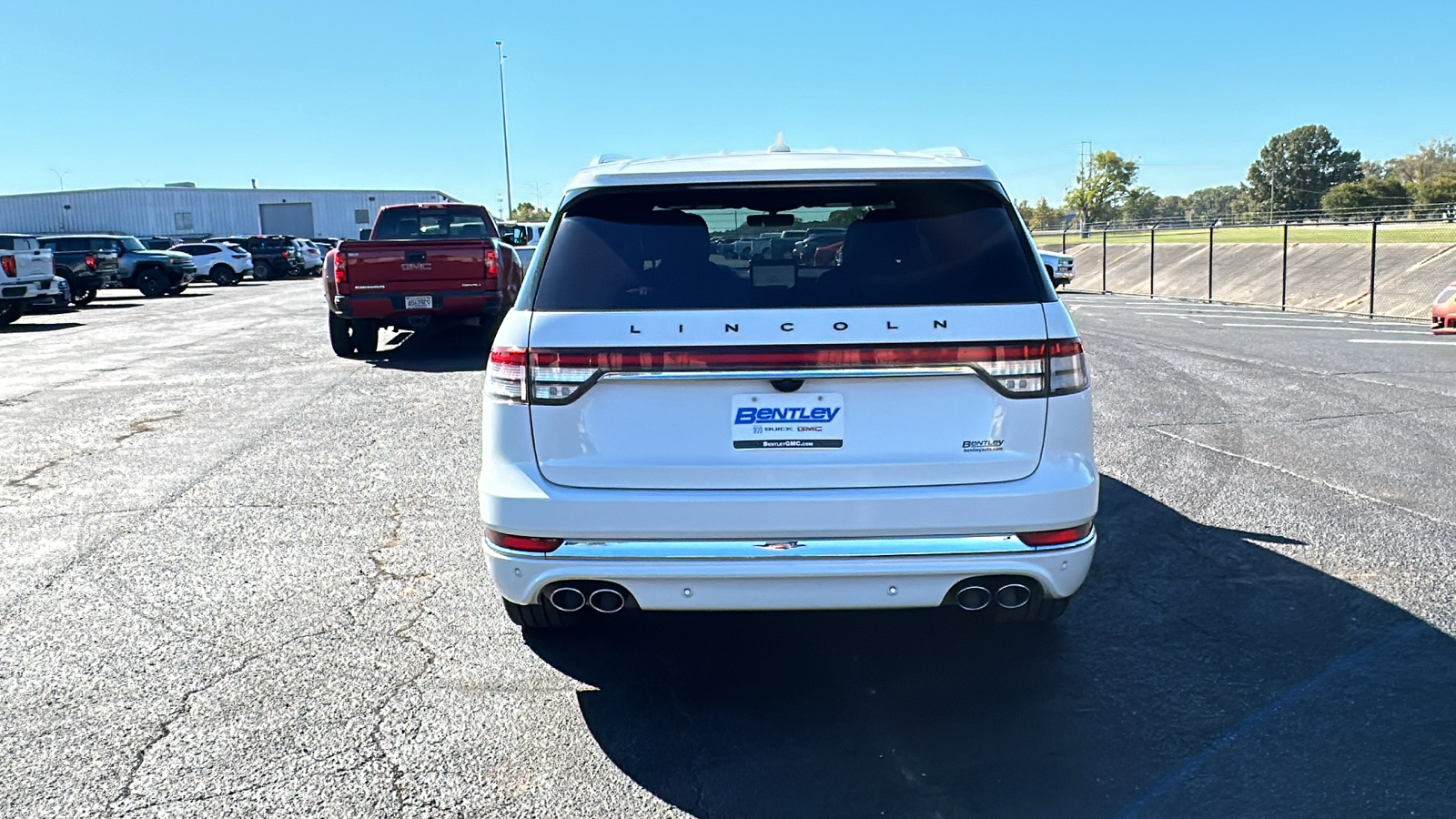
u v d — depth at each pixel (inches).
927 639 147.7
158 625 155.4
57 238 1093.1
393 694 132.0
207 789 110.3
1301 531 192.4
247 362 464.1
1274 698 127.2
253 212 2420.0
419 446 277.7
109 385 395.5
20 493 233.1
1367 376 387.9
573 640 149.1
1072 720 123.0
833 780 110.8
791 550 114.2
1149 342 524.4
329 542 195.0
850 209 123.3
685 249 119.7
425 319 460.4
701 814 105.0
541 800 107.7
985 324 114.0
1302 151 4886.8
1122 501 213.9
